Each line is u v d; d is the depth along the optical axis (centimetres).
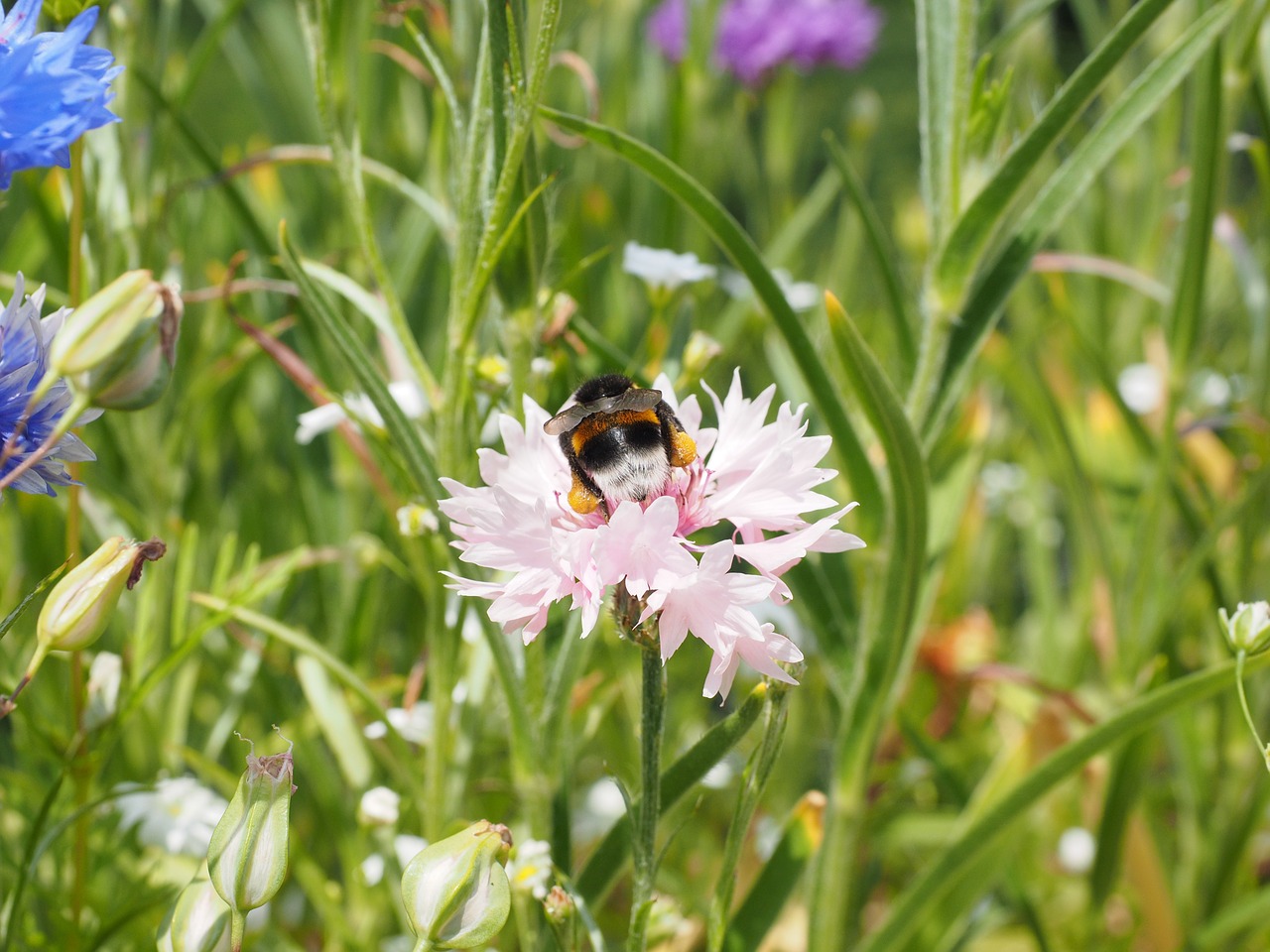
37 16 27
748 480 28
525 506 27
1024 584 65
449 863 26
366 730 34
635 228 49
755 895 32
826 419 32
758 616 37
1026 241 33
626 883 40
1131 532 41
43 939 32
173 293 26
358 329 41
